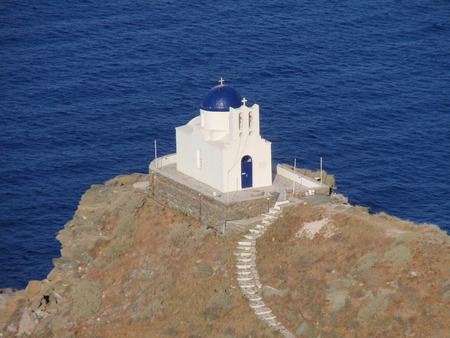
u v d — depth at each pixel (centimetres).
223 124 15712
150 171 16750
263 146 15575
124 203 16588
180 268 14575
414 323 11738
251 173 15650
